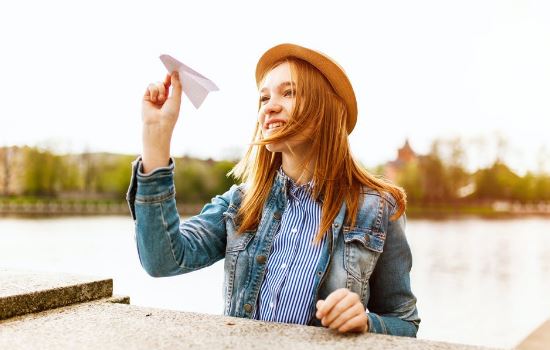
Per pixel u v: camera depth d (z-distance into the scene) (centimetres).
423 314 1029
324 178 145
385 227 144
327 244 141
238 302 146
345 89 148
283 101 147
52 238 3180
